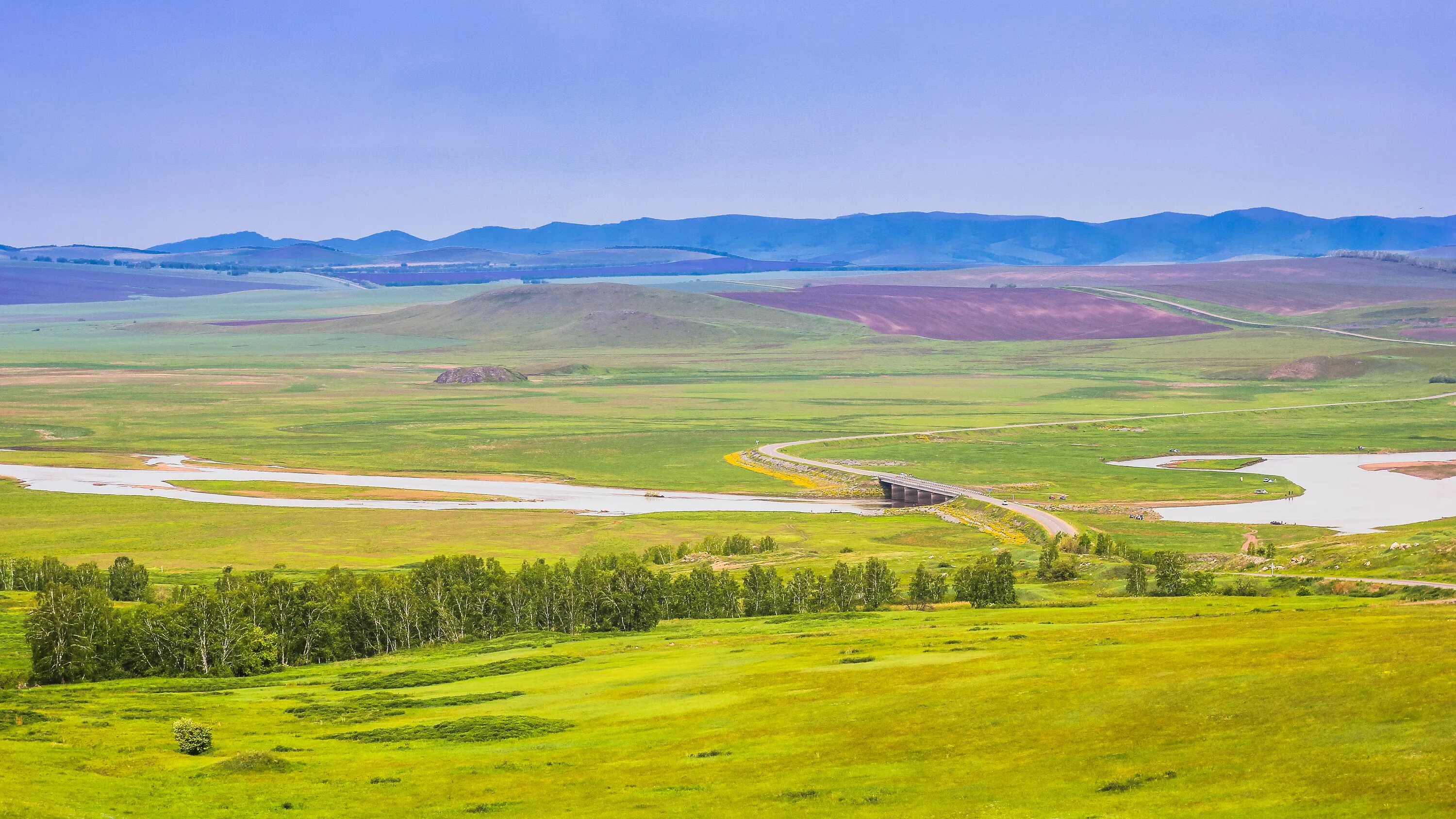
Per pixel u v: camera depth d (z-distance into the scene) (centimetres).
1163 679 6178
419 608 12850
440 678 9931
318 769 6294
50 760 6412
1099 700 5988
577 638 12375
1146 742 5188
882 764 5416
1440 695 5003
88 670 10788
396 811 5309
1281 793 4253
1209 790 4409
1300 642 6656
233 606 11594
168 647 11238
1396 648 6019
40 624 10662
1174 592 12825
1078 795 4584
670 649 10519
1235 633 7544
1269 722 5134
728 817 4778
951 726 5947
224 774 6131
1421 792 3997
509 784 5700
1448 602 8431
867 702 6738
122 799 5556
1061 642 8181
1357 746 4609
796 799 4934
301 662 12212
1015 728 5734
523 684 9119
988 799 4659
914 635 9662
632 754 6162
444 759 6400
